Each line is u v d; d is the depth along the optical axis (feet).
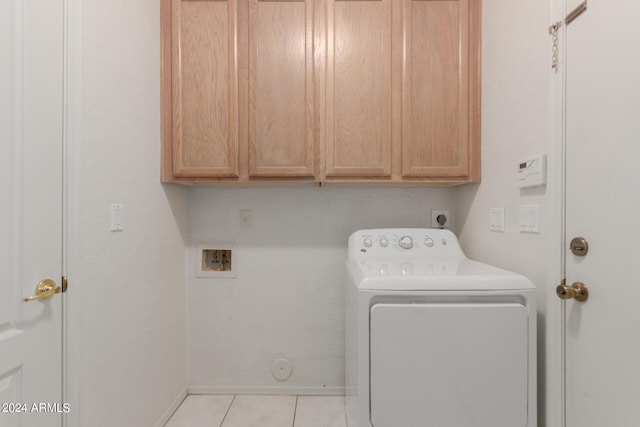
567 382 3.27
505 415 3.34
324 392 6.09
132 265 4.37
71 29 3.34
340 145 5.12
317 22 5.11
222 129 5.10
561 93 3.33
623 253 2.66
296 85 5.11
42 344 3.08
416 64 5.08
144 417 4.63
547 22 3.52
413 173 5.09
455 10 5.08
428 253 5.14
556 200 3.38
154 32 4.93
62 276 3.29
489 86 4.82
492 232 4.73
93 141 3.61
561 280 3.33
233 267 6.16
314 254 6.16
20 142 2.85
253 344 6.15
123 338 4.16
